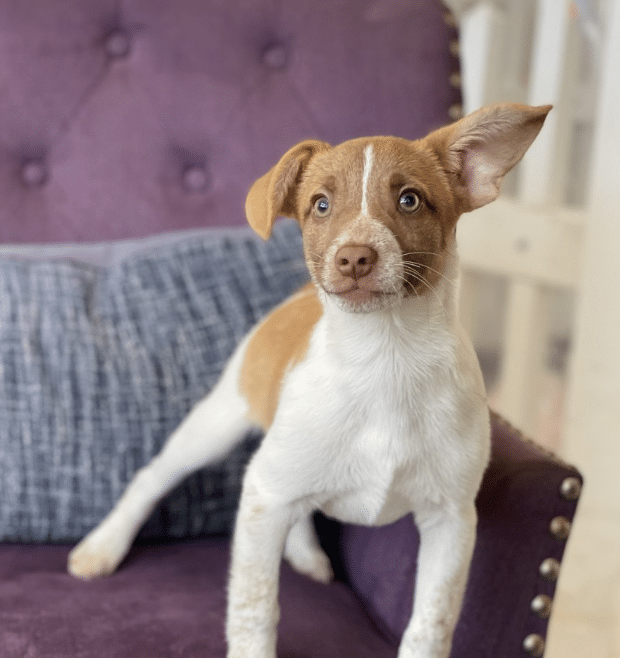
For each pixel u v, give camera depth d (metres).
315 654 1.26
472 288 2.65
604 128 2.22
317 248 1.09
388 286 1.01
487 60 2.63
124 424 1.61
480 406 1.16
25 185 1.97
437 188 1.10
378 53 1.94
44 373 1.60
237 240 1.81
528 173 2.56
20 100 1.91
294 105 1.95
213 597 1.41
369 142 1.10
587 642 2.23
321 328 1.18
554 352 3.96
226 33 1.94
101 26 1.93
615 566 2.28
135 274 1.74
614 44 2.19
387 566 1.43
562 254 2.44
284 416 1.17
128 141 1.94
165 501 1.64
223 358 1.69
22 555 1.57
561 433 2.89
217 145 1.96
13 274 1.69
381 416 1.13
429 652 1.17
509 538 1.25
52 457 1.58
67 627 1.26
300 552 1.56
